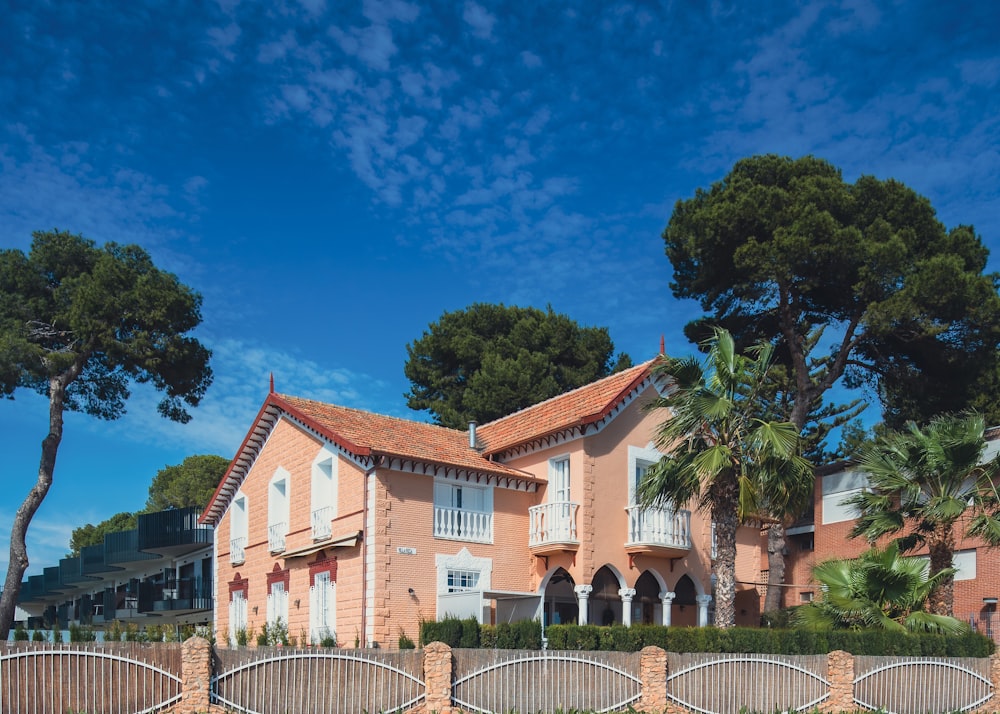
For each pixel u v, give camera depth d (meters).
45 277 39.56
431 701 17.94
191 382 40.53
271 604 31.83
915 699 22.95
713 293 39.44
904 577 25.05
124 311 37.91
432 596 27.91
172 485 81.25
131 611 50.62
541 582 29.70
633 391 30.70
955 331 36.28
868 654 23.28
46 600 68.62
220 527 36.12
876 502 28.41
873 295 36.34
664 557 30.11
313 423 30.11
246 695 16.69
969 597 32.22
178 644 16.50
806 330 40.56
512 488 30.36
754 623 34.53
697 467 24.06
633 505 29.75
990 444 32.72
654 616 31.33
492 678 18.48
